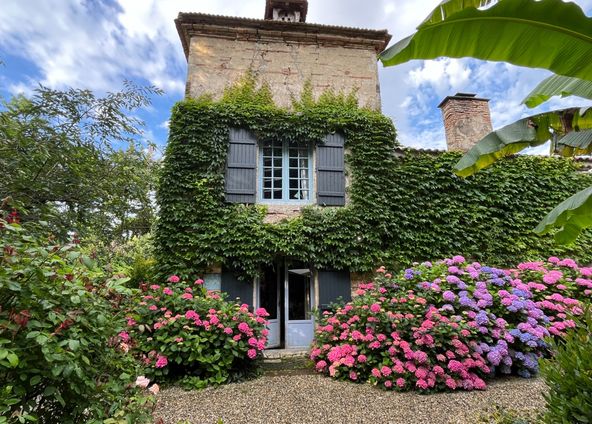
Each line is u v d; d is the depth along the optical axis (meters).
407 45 1.83
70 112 4.09
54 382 1.39
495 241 6.54
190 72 6.71
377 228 6.33
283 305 6.32
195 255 5.67
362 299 4.67
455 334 3.72
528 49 1.76
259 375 4.29
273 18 8.60
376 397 3.40
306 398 3.41
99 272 1.71
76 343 1.32
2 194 3.12
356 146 6.72
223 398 3.46
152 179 5.93
